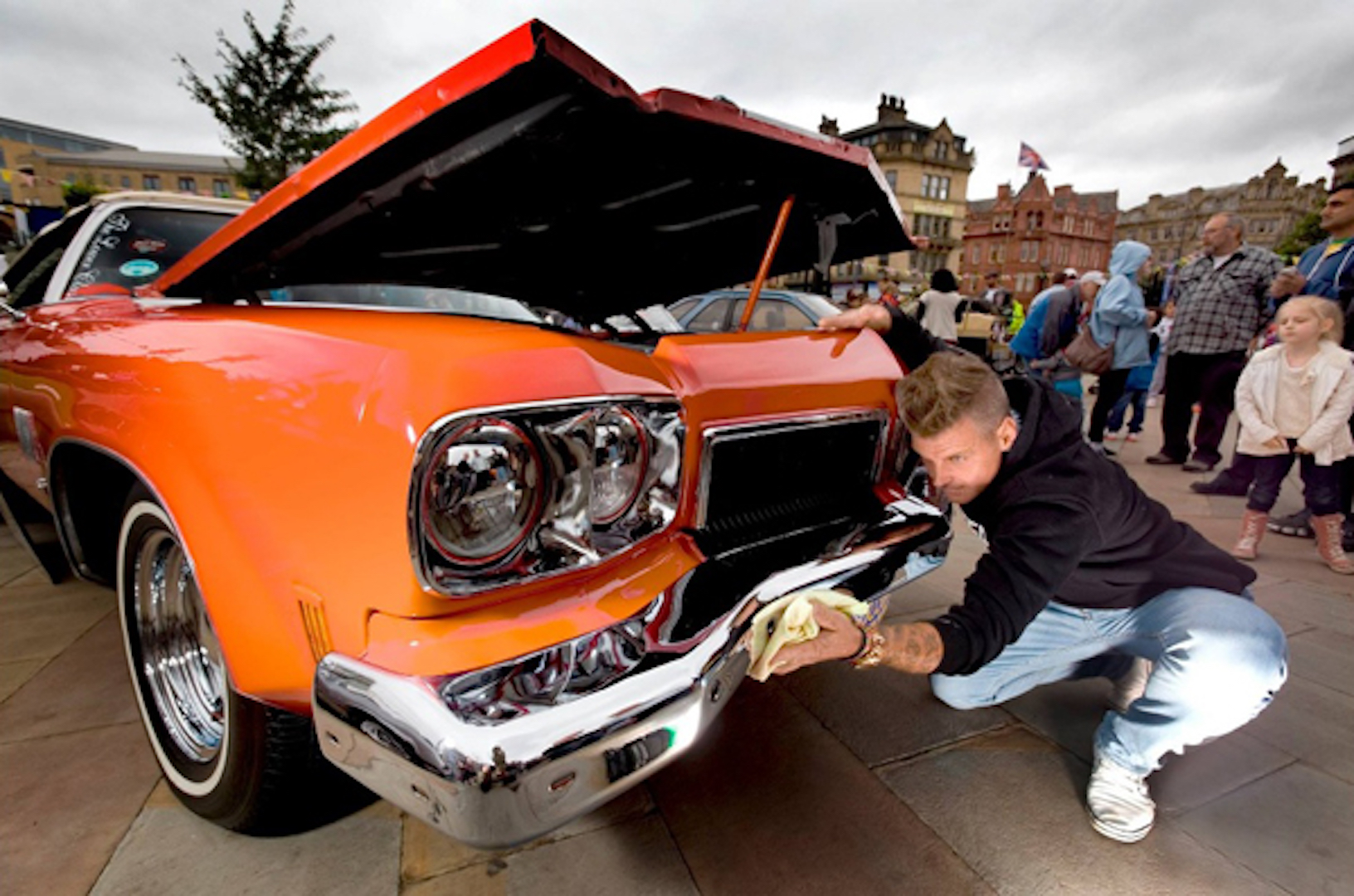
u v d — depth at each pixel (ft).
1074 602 5.27
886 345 6.03
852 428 5.60
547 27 2.91
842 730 6.01
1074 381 18.13
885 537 5.12
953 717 6.24
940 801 5.15
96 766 5.33
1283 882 4.45
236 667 3.59
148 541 4.76
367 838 4.62
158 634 5.01
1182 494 14.35
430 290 6.57
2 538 10.66
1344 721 6.24
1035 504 4.32
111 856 4.42
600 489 3.57
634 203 4.99
